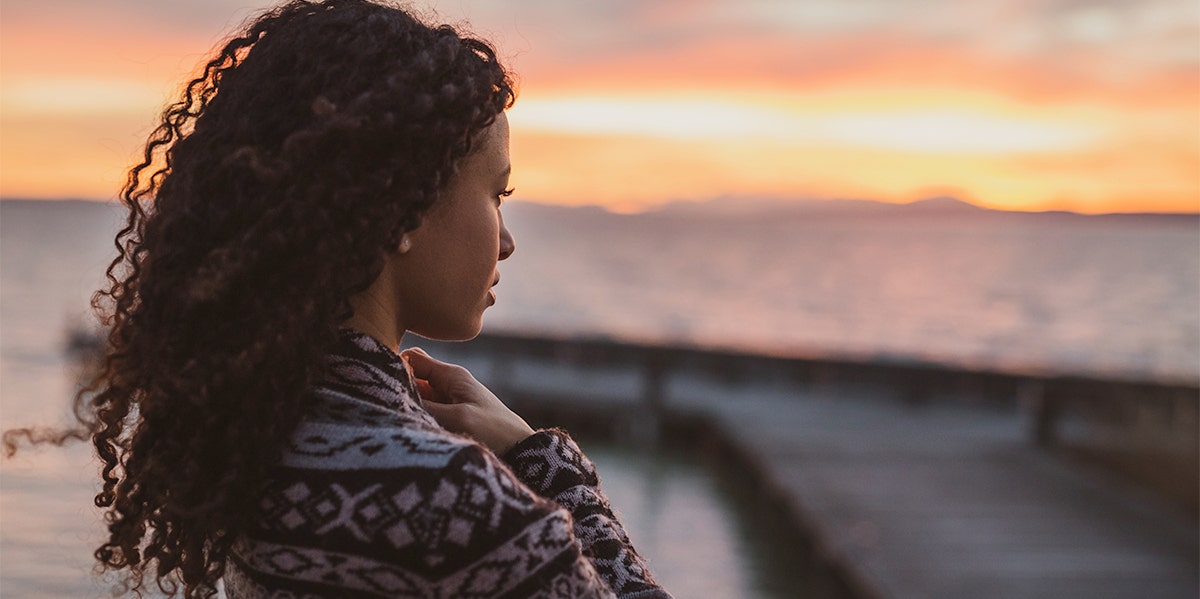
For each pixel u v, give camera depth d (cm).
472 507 71
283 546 74
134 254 89
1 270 5638
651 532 1057
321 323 77
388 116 77
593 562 95
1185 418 1059
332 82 79
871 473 1095
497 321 5069
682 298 7194
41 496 655
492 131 87
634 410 1686
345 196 75
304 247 75
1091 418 1265
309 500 74
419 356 109
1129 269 11950
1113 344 4906
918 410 1611
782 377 1766
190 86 91
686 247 17025
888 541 804
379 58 80
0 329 2681
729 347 1775
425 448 74
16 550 554
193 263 78
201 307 76
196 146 82
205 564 82
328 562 72
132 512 87
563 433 104
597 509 98
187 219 78
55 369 1755
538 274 9000
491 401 106
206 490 77
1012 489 1015
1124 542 807
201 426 76
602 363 1780
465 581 71
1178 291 8338
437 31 85
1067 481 1056
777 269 11350
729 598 831
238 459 75
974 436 1362
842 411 1606
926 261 14038
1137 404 1238
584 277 8925
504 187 90
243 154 77
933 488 1016
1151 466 984
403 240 82
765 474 1120
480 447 75
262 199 76
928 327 5625
